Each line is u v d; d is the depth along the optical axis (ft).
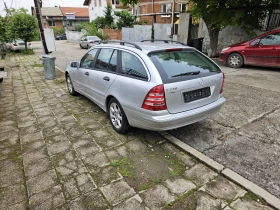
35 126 12.84
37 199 7.35
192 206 6.98
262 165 8.87
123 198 7.34
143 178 8.27
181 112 9.45
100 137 11.39
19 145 10.76
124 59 10.93
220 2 30.63
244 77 23.09
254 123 12.54
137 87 9.48
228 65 29.22
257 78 22.59
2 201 7.29
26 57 51.72
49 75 25.29
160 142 10.80
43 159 9.57
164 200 7.23
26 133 11.98
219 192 7.52
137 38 59.26
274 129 11.79
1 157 9.75
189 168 8.82
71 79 17.49
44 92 20.02
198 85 9.71
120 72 10.96
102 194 7.52
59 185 7.98
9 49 70.13
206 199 7.24
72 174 8.56
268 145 10.31
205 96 10.21
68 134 11.80
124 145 10.59
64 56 48.06
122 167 8.93
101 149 10.28
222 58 29.43
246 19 31.94
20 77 27.35
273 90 18.51
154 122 9.09
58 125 12.92
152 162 9.24
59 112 14.93
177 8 64.75
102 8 111.86
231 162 9.12
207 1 29.84
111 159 9.48
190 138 11.12
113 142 10.88
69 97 18.30
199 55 11.44
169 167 8.89
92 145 10.63
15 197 7.45
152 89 8.84
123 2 36.40
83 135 11.66
